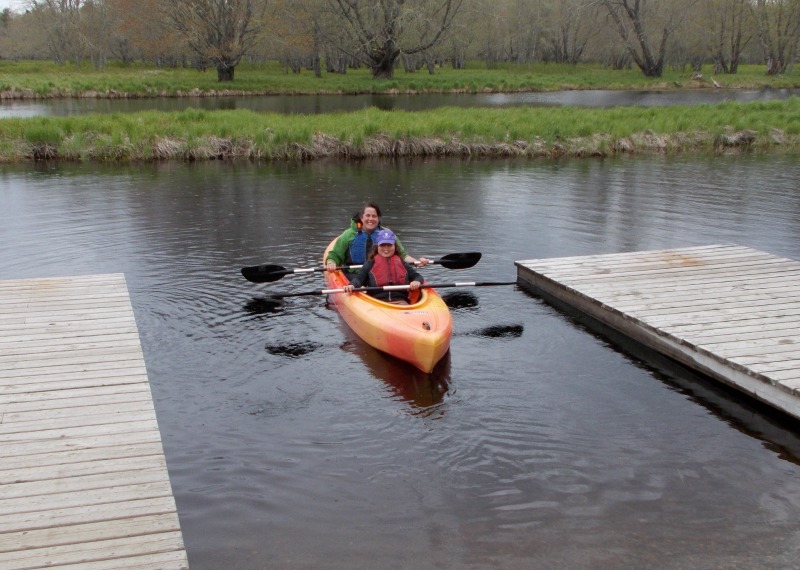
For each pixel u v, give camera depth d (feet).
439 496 16.08
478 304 29.01
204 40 156.56
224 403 20.43
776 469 17.35
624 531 14.82
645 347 24.41
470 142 70.79
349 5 156.35
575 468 17.22
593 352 24.21
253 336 25.23
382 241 26.14
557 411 20.10
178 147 66.49
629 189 52.21
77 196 49.29
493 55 231.30
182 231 39.58
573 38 232.53
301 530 14.90
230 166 63.16
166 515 13.58
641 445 18.35
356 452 17.89
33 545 12.67
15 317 24.12
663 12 183.73
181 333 25.41
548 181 55.67
